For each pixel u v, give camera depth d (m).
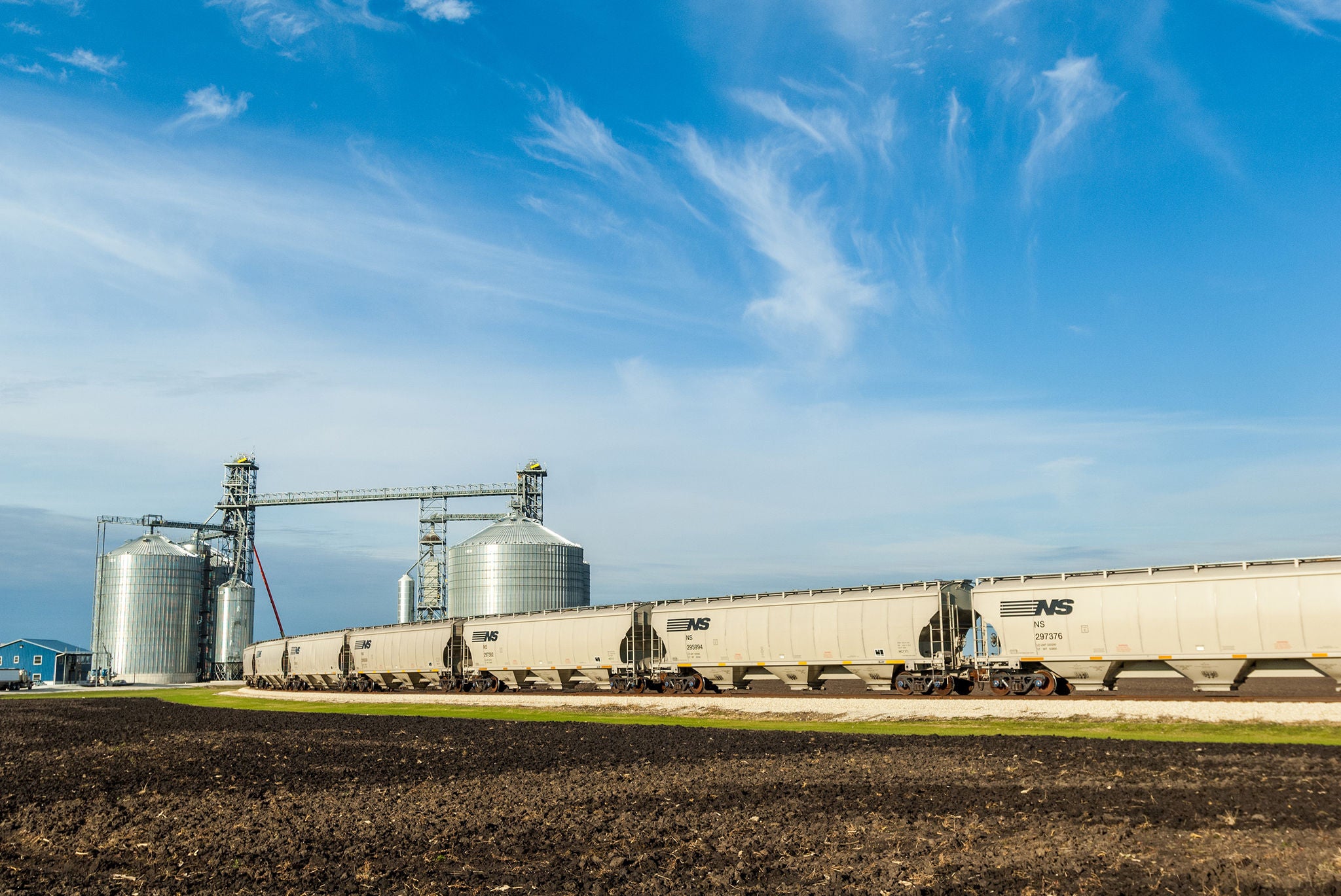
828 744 30.72
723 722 40.34
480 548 100.06
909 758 26.83
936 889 14.52
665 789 23.20
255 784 25.97
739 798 21.67
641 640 53.94
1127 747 27.11
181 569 115.50
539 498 114.75
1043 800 20.20
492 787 24.44
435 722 44.94
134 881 16.27
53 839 19.64
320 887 15.50
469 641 63.69
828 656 45.72
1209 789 20.56
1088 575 39.84
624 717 44.25
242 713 54.28
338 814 21.27
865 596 45.31
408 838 18.64
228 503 121.56
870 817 19.23
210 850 18.20
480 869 16.31
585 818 20.12
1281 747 26.14
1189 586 36.69
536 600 99.12
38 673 110.50
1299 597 34.41
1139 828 17.50
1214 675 36.47
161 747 36.22
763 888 14.87
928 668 43.06
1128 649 37.72
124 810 22.69
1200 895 13.83
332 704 62.19
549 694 55.31
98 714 56.12
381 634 71.31
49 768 31.03
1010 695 40.88
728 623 49.59
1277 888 13.95
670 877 15.59
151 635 113.00
